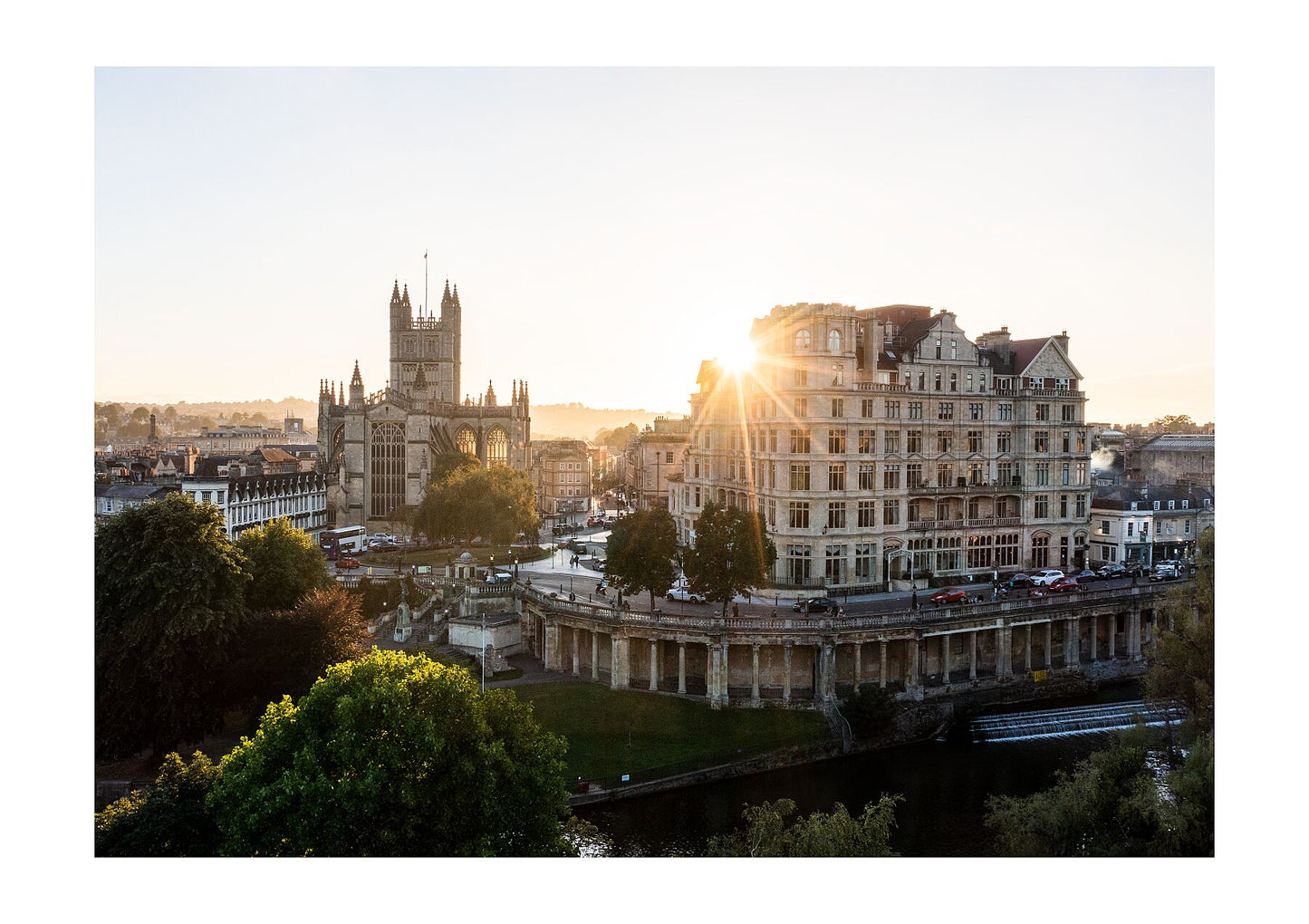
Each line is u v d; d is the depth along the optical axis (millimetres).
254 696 81500
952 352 125125
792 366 115500
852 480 116250
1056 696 106688
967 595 113375
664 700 95562
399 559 152375
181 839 52062
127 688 75875
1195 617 78125
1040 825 61625
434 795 52812
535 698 95500
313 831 49906
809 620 96312
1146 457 180000
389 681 55000
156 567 77125
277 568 98312
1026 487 129375
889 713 91250
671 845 72438
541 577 136875
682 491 152250
